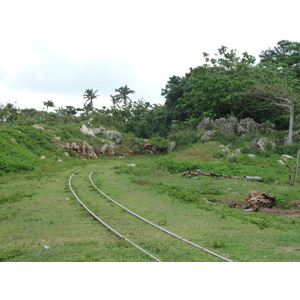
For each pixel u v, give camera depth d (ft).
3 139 89.97
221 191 47.85
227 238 23.71
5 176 66.23
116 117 205.05
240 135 113.09
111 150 134.51
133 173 70.79
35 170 75.82
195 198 40.55
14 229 26.68
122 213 31.94
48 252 20.08
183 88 153.48
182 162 75.82
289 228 27.25
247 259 18.86
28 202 38.45
